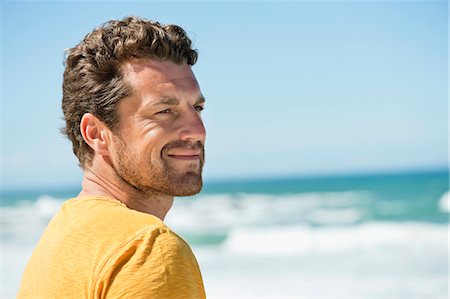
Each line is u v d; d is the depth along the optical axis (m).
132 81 1.65
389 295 12.75
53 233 1.61
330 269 16.05
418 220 27.58
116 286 1.31
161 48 1.67
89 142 1.71
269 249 20.77
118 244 1.37
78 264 1.41
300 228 26.06
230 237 24.36
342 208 34.47
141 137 1.64
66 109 1.78
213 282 14.95
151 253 1.34
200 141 1.72
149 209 1.73
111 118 1.67
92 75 1.69
